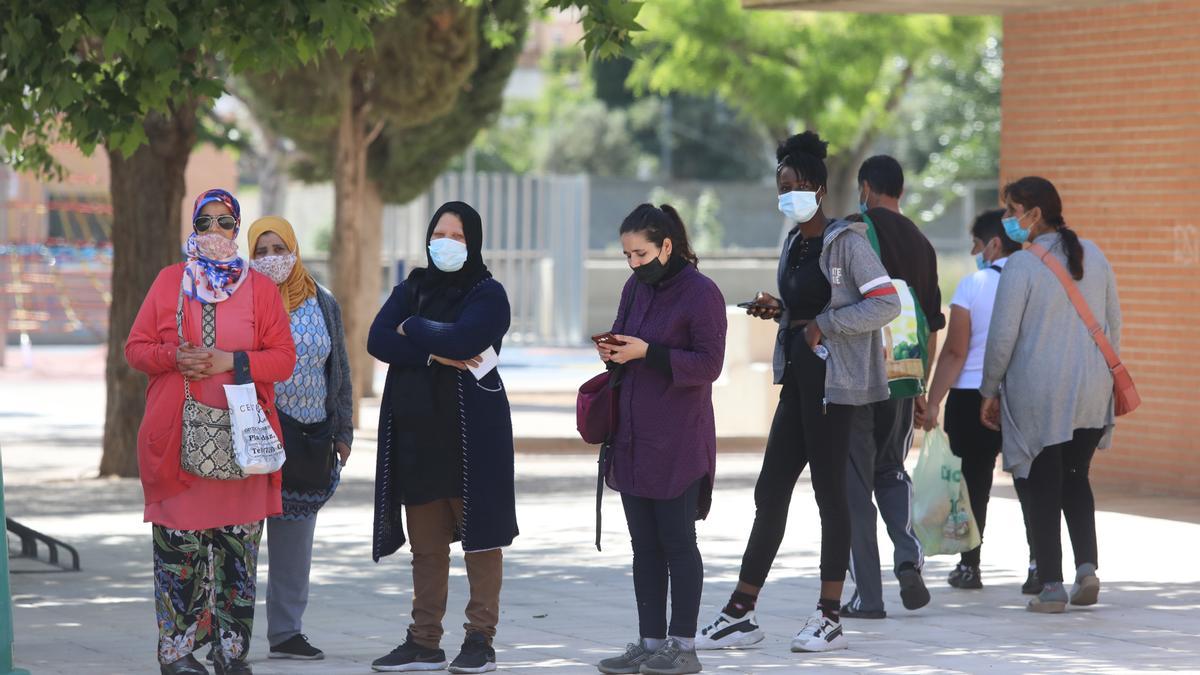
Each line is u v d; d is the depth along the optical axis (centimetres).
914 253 2511
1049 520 2539
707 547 3312
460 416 2102
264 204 11375
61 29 2766
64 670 2148
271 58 2812
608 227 15900
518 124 18875
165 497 1991
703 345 2077
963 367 2761
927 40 8694
